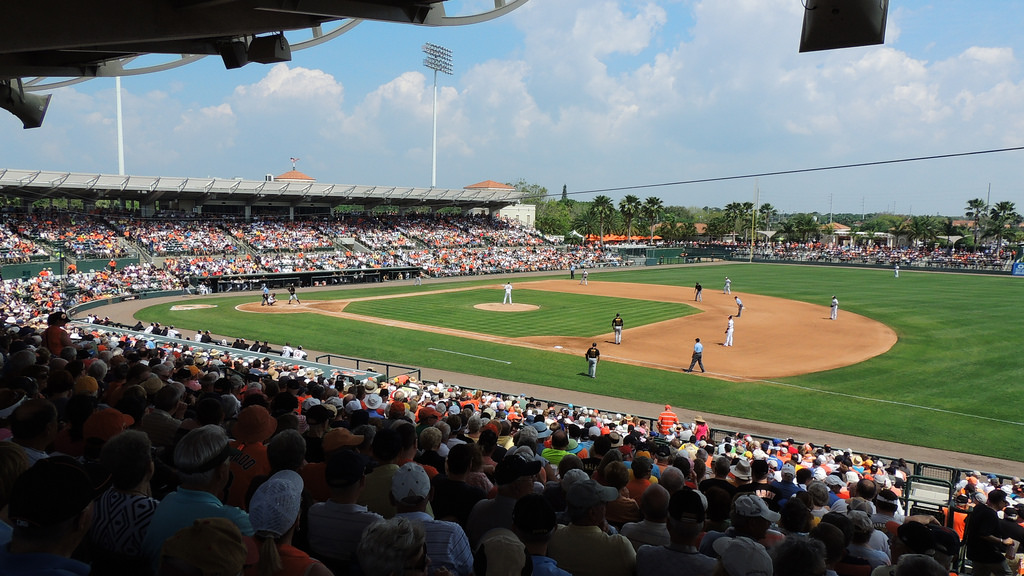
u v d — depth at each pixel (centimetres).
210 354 2408
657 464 1109
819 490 855
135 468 427
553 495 674
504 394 2334
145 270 6066
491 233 10075
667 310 5047
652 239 13050
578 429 1429
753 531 558
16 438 542
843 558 564
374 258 7925
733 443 1747
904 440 2120
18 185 6009
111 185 6612
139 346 2048
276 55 1524
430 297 5878
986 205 12162
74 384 898
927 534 538
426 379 2831
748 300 5694
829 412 2412
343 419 1033
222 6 1273
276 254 7406
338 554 469
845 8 646
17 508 317
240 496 592
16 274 5222
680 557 475
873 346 3631
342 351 3397
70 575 322
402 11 1321
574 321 4475
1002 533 762
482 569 391
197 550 307
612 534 534
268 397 1170
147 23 1200
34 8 1089
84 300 4969
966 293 6056
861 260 10350
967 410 2438
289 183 7912
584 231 13788
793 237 13212
